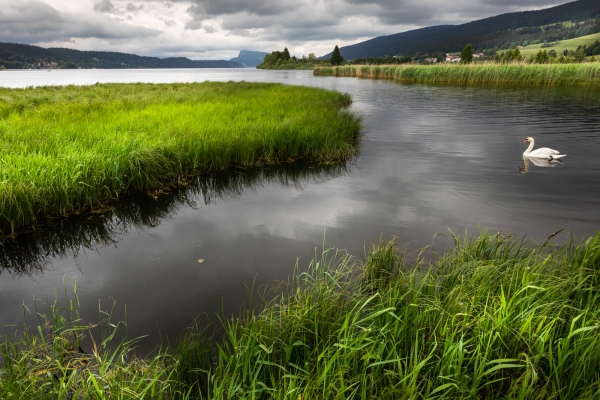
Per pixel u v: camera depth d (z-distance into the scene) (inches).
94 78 3243.1
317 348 136.2
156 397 122.5
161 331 171.8
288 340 141.7
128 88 1189.7
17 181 287.3
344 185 391.9
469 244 219.5
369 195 358.6
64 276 225.0
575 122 714.2
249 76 3543.3
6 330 170.9
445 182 389.1
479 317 134.6
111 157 358.6
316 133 515.8
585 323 130.5
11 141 401.4
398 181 398.9
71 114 591.2
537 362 122.2
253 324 146.9
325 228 286.4
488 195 345.4
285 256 244.1
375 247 249.9
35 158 327.0
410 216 303.7
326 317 150.6
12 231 267.4
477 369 121.3
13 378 120.3
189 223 304.2
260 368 126.6
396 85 1777.8
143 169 365.4
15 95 897.5
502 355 126.9
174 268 231.9
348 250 248.2
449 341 122.6
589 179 383.9
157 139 422.9
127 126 496.4
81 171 317.1
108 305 193.9
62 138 416.2
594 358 116.6
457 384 114.1
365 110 936.3
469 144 563.8
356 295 169.9
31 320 179.6
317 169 450.3
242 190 385.7
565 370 120.2
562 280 162.1
